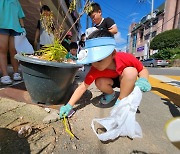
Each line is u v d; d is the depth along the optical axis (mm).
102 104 2408
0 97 2156
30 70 1958
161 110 2391
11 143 1392
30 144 1409
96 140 1578
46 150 1366
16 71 3164
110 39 1644
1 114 1784
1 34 2654
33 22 8586
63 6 7246
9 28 2660
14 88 2598
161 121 2031
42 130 1620
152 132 1766
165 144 1579
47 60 2008
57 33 2586
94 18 2764
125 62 1879
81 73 5824
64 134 1613
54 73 1950
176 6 27906
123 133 1645
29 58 1926
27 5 6918
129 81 1853
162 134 1738
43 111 1983
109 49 1603
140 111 2291
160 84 4277
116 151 1450
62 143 1479
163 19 30422
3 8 2625
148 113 2246
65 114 1893
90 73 2027
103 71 2016
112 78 2184
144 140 1619
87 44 1660
